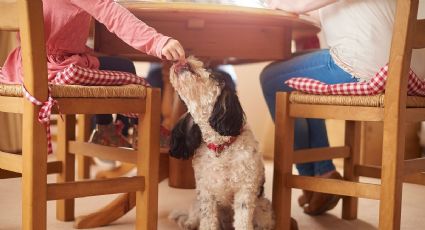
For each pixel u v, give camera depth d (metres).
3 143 2.41
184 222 1.80
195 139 1.55
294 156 1.72
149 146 1.50
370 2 1.68
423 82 1.60
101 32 1.78
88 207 2.16
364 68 1.68
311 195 2.10
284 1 1.78
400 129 1.42
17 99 1.32
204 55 1.85
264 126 3.95
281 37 1.96
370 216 2.16
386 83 1.43
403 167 1.46
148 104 1.49
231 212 1.75
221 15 1.68
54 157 3.26
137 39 1.44
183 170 2.58
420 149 3.21
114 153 1.69
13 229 1.77
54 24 1.49
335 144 3.41
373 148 3.17
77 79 1.39
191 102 1.50
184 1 1.74
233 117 1.48
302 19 1.80
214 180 1.54
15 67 1.48
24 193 1.29
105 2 1.45
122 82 1.51
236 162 1.51
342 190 1.55
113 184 1.44
